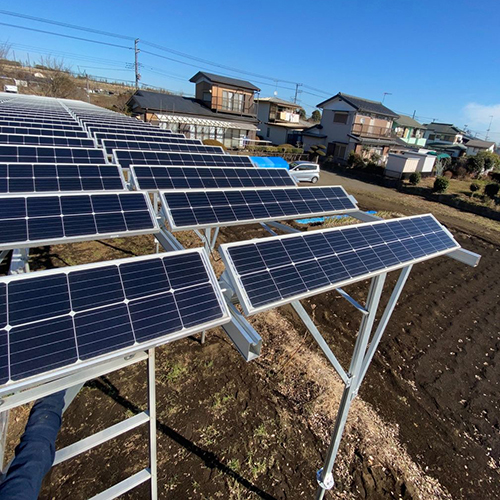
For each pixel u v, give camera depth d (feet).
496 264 41.29
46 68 171.42
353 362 12.37
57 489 12.28
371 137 118.73
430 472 15.12
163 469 13.39
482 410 19.11
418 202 71.10
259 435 15.30
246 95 118.52
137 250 31.63
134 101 104.58
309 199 25.43
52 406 8.27
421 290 32.30
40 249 29.58
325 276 11.94
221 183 28.60
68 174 22.22
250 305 9.55
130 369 18.04
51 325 7.45
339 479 14.05
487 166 106.83
